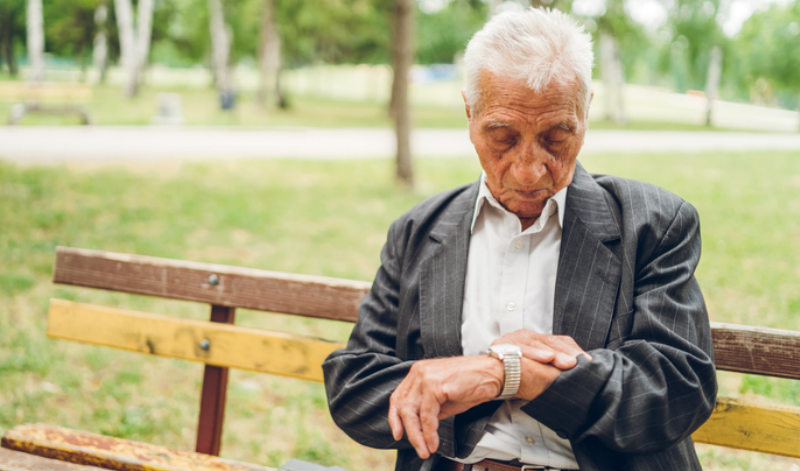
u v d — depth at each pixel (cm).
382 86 7181
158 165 1345
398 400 163
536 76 153
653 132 2812
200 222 895
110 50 5712
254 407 405
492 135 161
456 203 189
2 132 1766
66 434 232
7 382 419
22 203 933
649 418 150
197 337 254
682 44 3309
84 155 1416
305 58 5450
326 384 186
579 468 164
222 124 2436
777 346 199
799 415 195
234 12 4556
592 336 166
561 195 175
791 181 1302
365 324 190
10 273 635
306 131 2292
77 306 268
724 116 4694
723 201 1077
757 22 3647
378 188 1176
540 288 174
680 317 160
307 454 353
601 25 2438
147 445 228
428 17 4419
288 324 540
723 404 202
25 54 6612
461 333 178
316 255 763
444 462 179
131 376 430
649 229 169
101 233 816
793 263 709
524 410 156
